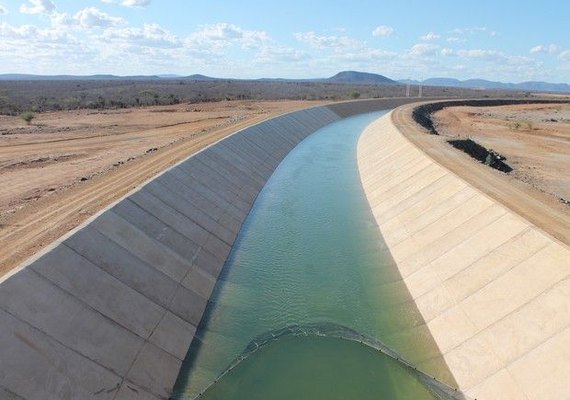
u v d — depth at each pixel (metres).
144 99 120.88
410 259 26.33
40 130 60.75
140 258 21.86
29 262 16.91
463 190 29.75
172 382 17.27
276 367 18.44
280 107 96.38
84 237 20.06
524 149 60.03
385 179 41.75
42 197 29.05
